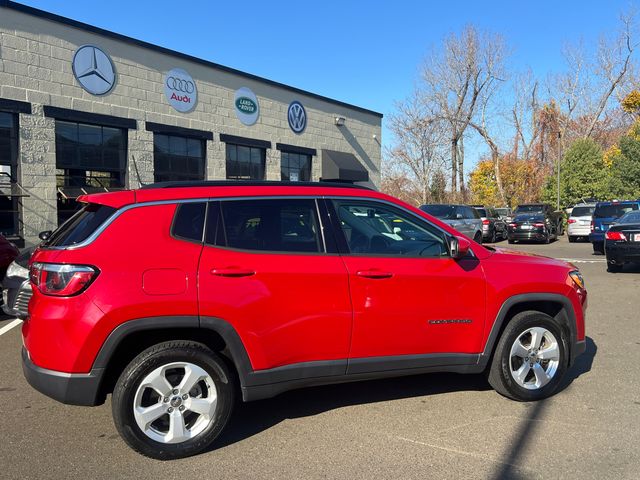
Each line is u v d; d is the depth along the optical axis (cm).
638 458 334
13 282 586
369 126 2233
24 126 1074
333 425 388
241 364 341
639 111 3872
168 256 329
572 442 357
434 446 353
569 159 3759
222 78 1538
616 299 874
